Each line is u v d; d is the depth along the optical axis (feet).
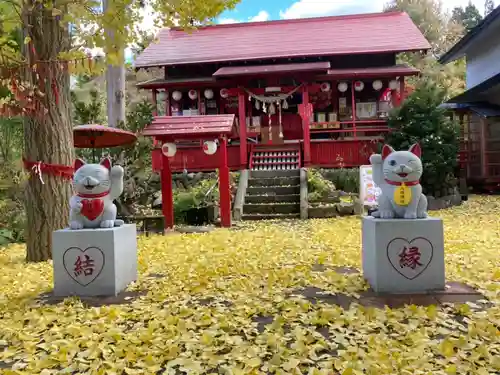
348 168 49.03
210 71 59.41
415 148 15.35
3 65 16.55
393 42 56.75
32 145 23.06
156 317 12.66
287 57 54.90
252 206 39.78
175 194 40.73
